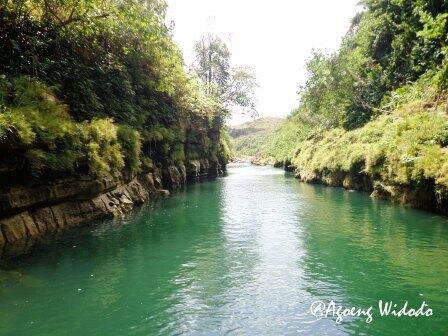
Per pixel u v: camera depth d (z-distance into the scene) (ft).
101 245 37.40
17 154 34.37
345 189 91.09
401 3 108.06
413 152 59.31
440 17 61.41
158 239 40.34
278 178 130.72
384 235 41.91
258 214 55.62
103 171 47.21
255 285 27.78
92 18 53.88
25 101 37.11
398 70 111.34
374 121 99.55
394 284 27.81
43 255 33.37
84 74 56.08
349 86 125.80
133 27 62.18
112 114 60.95
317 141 138.82
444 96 75.20
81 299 25.04
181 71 99.60
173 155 93.40
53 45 52.03
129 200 58.39
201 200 70.13
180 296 25.77
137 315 22.94
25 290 26.08
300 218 52.49
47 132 36.96
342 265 32.14
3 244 34.63
